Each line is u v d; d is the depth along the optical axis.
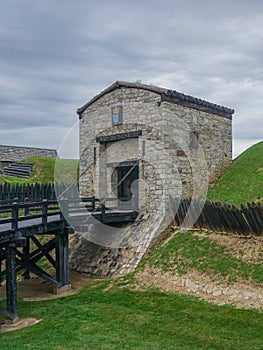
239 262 10.20
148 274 11.50
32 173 24.45
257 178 15.34
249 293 9.23
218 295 9.58
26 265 10.90
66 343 7.65
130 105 15.20
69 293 11.47
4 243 9.21
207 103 16.64
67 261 11.84
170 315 8.92
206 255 11.00
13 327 8.91
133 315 9.09
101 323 8.74
